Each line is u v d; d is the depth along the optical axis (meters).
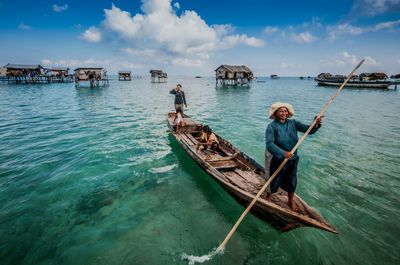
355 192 6.24
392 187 6.47
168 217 5.34
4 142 10.46
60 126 13.62
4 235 4.73
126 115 17.41
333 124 14.18
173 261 4.16
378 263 4.02
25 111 18.69
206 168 6.44
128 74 80.69
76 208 5.65
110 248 4.45
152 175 7.37
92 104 23.28
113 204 5.83
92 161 8.38
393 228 4.86
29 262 4.14
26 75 53.31
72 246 4.49
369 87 46.69
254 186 5.36
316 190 6.33
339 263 4.05
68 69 66.69
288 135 3.92
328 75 69.94
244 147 10.02
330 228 3.77
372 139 10.88
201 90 45.06
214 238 4.70
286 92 41.62
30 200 5.94
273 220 4.52
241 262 4.14
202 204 5.85
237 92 40.50
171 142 10.62
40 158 8.60
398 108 20.94
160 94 35.12
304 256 4.23
